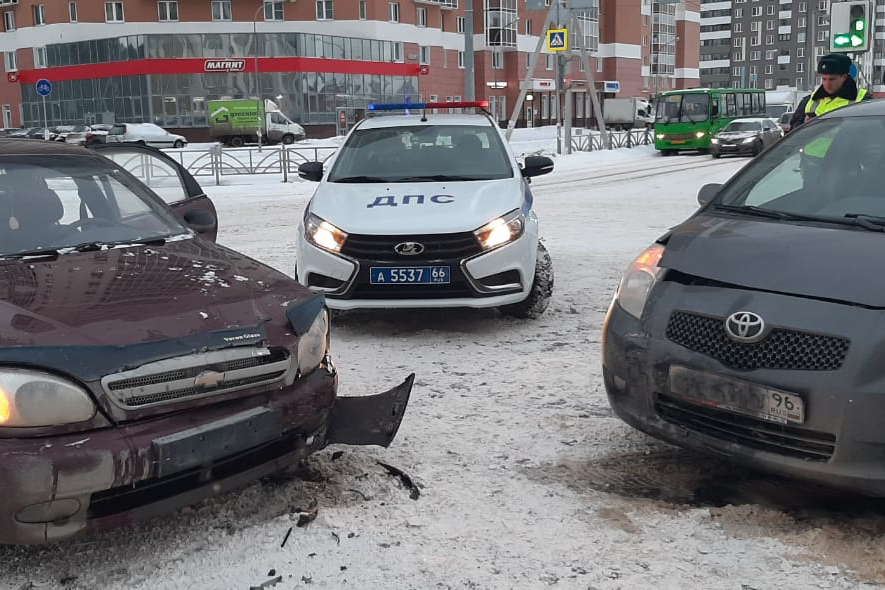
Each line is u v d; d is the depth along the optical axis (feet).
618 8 251.19
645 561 9.55
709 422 10.68
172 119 173.17
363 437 11.47
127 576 9.39
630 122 207.41
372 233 18.54
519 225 19.30
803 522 10.44
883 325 9.32
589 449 12.85
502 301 19.02
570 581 9.18
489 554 9.77
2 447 8.38
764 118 106.83
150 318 9.61
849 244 10.82
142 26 181.47
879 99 14.96
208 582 9.26
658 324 11.10
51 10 184.85
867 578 9.08
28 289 10.23
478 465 12.29
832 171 13.12
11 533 8.46
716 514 10.61
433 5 199.82
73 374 8.70
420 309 22.59
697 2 312.29
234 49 172.55
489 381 16.20
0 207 12.72
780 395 9.68
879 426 9.12
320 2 181.98
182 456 9.06
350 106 181.47
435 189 20.56
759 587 8.99
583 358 17.63
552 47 98.22
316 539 10.13
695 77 317.01
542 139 149.28
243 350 9.72
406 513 10.78
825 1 444.96
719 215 13.01
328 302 19.07
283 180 72.28
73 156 14.42
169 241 13.04
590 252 31.24
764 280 10.50
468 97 80.07
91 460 8.54
